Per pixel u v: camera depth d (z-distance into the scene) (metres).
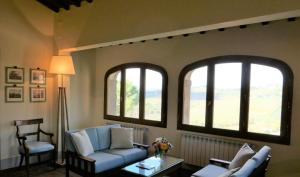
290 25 3.61
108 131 4.68
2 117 4.51
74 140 3.91
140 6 3.66
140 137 5.15
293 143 3.60
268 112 3.88
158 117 5.11
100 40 4.21
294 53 3.58
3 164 4.54
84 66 5.97
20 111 4.77
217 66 4.36
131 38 3.77
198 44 4.51
